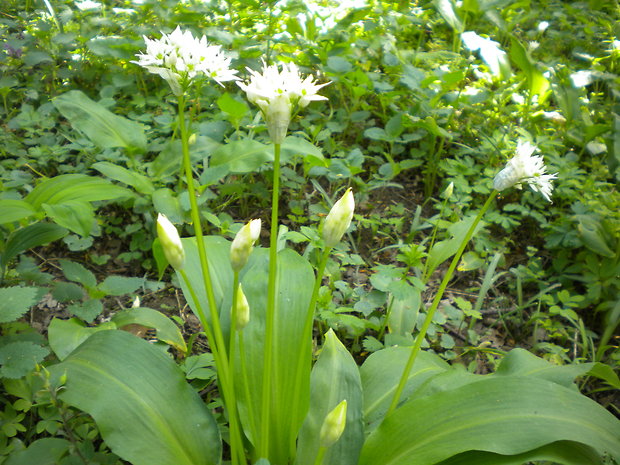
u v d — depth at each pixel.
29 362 0.26
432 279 0.50
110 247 0.49
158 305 0.44
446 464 0.24
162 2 0.65
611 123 0.57
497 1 0.73
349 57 0.65
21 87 0.63
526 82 0.65
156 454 0.24
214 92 0.60
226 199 0.55
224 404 0.29
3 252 0.36
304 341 0.24
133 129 0.48
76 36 0.63
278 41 0.66
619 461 0.21
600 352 0.41
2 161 0.51
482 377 0.29
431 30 0.85
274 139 0.21
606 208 0.48
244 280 0.31
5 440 0.29
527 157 0.22
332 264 0.43
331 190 0.58
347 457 0.27
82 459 0.26
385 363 0.32
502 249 0.52
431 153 0.59
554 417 0.23
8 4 0.74
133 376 0.25
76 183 0.39
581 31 0.81
